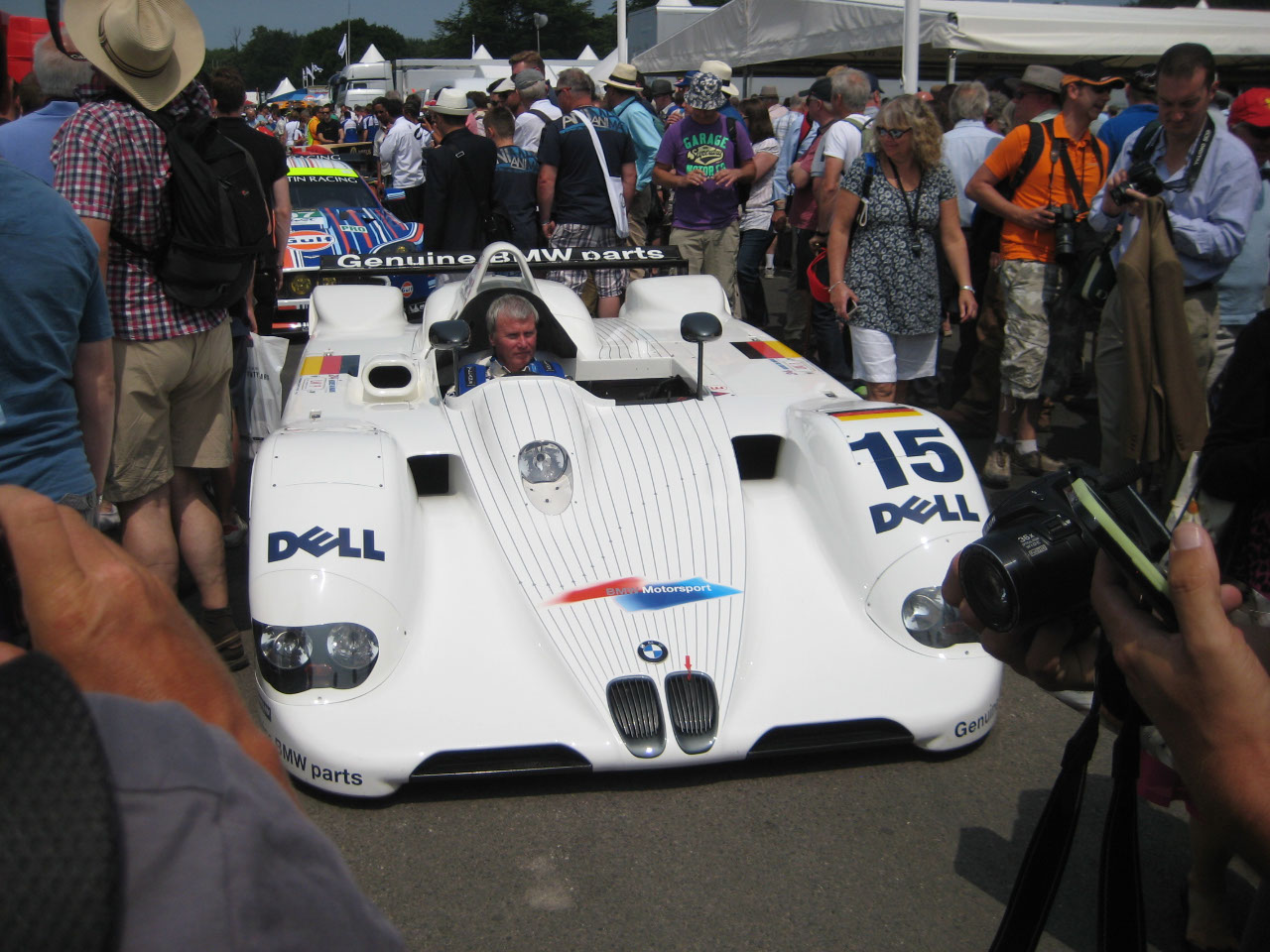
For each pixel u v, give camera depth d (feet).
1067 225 16.71
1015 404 18.16
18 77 19.80
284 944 2.34
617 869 8.40
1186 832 9.04
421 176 45.03
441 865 8.47
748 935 7.68
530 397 12.01
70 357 7.80
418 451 11.67
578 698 9.23
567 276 24.79
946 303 21.74
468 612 10.12
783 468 12.32
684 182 24.66
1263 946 4.35
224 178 11.14
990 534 4.46
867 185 16.30
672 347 15.40
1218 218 14.11
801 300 25.96
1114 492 3.76
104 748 2.08
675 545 10.78
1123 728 4.06
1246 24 36.17
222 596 12.18
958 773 9.74
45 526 2.80
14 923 1.78
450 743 8.91
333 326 16.28
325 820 8.98
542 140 25.17
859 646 10.09
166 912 2.13
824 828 8.90
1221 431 5.68
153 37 10.27
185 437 11.78
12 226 7.22
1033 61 40.14
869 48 34.14
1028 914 4.42
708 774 9.59
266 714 9.32
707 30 42.39
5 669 1.98
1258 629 4.20
